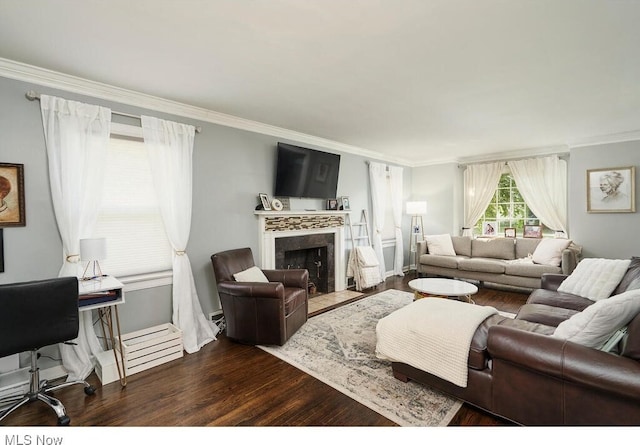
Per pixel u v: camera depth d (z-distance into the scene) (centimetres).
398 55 217
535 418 161
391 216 614
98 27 180
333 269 489
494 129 412
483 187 596
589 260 301
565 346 152
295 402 203
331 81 260
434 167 638
